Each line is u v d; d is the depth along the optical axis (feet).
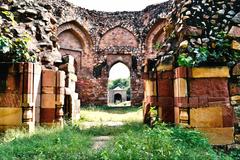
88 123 24.70
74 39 50.62
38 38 20.89
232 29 16.37
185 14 16.89
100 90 50.49
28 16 20.75
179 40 17.20
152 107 18.01
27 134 15.24
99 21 52.37
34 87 17.62
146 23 51.65
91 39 51.34
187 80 15.28
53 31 23.48
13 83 16.92
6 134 15.29
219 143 14.83
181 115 15.16
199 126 14.94
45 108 18.79
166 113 17.66
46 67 20.22
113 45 52.03
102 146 13.01
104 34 52.31
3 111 16.71
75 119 25.29
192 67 15.29
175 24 19.16
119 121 26.55
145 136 12.16
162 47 19.26
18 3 20.71
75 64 50.57
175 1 20.30
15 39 17.94
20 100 16.78
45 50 20.76
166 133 12.38
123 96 93.45
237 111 15.24
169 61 17.70
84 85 50.19
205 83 15.25
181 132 13.69
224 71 15.25
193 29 16.33
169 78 17.76
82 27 50.14
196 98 15.12
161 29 49.57
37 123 18.26
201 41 16.17
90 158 10.52
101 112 37.04
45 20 21.98
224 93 15.20
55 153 11.26
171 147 10.85
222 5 16.99
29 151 11.57
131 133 14.58
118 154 10.05
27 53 17.84
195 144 12.91
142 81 50.03
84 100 49.73
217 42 16.08
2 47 16.63
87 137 15.16
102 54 51.65
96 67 51.11
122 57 52.08
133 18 52.49
